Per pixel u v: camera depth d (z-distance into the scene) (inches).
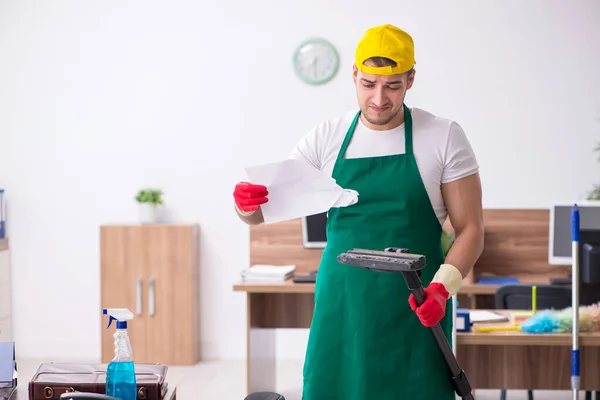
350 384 87.2
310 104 218.2
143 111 222.5
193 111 221.3
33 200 226.1
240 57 219.5
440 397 86.2
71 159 224.7
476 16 213.8
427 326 76.9
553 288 148.9
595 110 212.7
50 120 224.2
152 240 213.3
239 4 218.5
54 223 226.1
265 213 82.0
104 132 223.5
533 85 213.5
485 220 198.1
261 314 188.1
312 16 216.8
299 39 217.6
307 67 217.0
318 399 88.2
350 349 87.0
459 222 86.8
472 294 183.2
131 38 221.5
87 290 226.2
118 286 214.2
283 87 218.7
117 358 77.4
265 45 218.4
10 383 90.5
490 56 214.1
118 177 223.9
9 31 223.3
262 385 184.4
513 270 197.5
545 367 132.3
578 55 212.4
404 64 81.3
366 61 82.0
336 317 87.6
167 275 213.5
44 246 226.7
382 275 86.0
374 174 86.9
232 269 222.7
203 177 222.2
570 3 211.8
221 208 222.1
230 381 197.9
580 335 119.3
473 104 215.0
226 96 220.4
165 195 223.3
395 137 87.0
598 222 145.8
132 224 216.4
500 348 132.2
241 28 218.8
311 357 88.9
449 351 80.0
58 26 222.4
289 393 189.8
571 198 213.8
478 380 132.8
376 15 215.3
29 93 224.2
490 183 215.6
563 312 123.6
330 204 81.2
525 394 189.2
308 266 200.7
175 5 220.1
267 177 81.4
